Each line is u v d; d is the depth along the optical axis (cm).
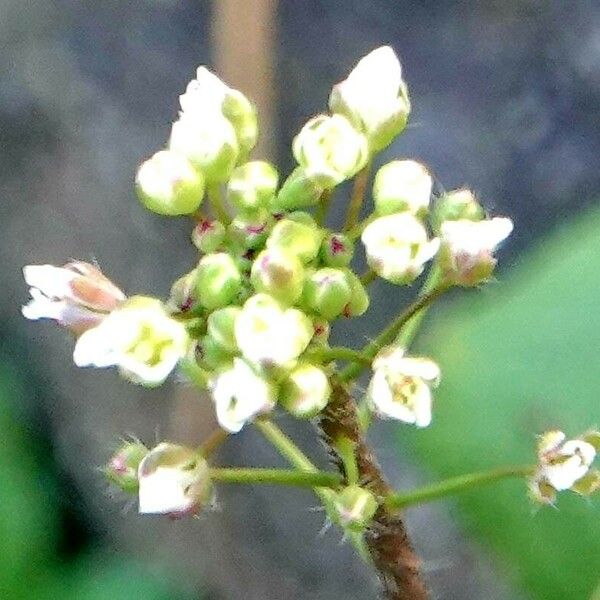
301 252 5
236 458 10
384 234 5
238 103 5
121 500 9
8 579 10
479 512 6
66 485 12
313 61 10
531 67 10
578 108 10
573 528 6
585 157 10
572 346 6
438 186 7
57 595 10
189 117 5
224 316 5
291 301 5
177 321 5
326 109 10
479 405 6
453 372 6
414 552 6
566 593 6
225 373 5
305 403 5
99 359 5
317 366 5
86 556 10
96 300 5
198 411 9
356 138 5
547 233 10
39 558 10
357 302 5
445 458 6
